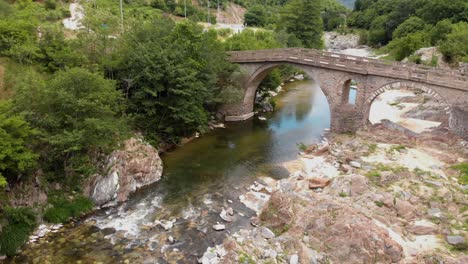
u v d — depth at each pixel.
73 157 22.66
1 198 19.12
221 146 34.91
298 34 78.25
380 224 19.25
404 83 32.53
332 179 24.98
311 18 78.50
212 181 27.61
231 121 43.19
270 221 21.00
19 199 20.33
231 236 19.94
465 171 26.12
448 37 58.38
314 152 33.34
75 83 22.86
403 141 32.91
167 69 31.03
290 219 20.19
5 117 19.05
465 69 47.69
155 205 23.88
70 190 22.77
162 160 31.06
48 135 21.31
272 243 18.66
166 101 32.47
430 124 40.38
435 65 52.69
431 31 68.88
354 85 64.62
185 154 32.66
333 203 20.59
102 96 23.55
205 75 36.16
